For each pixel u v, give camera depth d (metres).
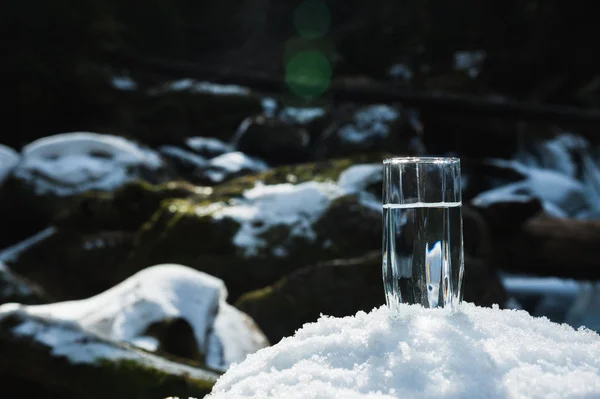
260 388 1.21
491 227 6.53
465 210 5.31
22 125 13.16
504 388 1.12
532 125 15.43
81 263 5.75
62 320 2.79
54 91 13.27
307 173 5.49
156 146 12.66
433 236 1.37
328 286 4.43
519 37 19.27
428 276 1.36
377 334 1.26
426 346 1.21
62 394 2.67
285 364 1.28
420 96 11.86
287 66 20.16
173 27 18.78
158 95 13.44
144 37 18.20
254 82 12.97
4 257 5.89
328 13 20.77
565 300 8.32
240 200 5.19
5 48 13.25
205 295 3.50
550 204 11.84
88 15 13.88
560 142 15.42
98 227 5.94
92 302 3.30
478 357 1.18
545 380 1.12
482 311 1.44
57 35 13.56
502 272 6.62
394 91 11.91
